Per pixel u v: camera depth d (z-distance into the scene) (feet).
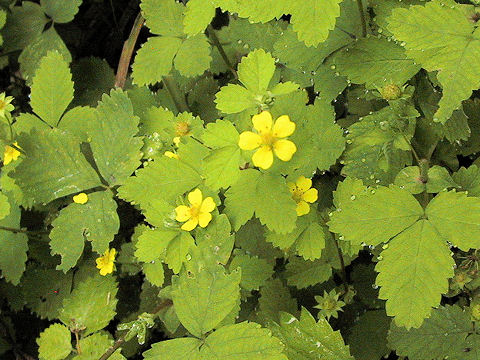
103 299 1.16
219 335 0.92
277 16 0.89
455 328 1.01
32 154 1.15
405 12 0.90
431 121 1.05
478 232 0.87
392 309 0.88
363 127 1.03
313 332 0.99
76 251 1.12
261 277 1.05
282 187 0.95
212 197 0.99
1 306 1.38
